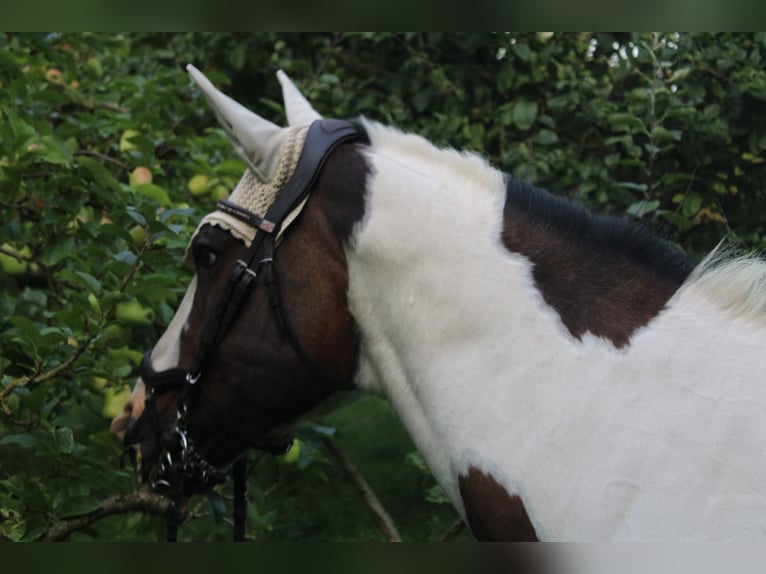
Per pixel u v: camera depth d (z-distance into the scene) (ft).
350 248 5.40
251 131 5.49
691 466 4.60
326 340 5.47
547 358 5.00
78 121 10.50
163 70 11.41
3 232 9.04
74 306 7.45
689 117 10.00
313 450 8.56
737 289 5.01
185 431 5.87
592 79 11.14
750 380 4.72
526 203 5.38
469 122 11.67
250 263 5.51
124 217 8.18
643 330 4.95
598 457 4.77
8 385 7.39
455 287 5.19
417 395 5.34
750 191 10.49
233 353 5.64
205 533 11.07
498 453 5.00
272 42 13.57
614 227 5.27
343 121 5.72
